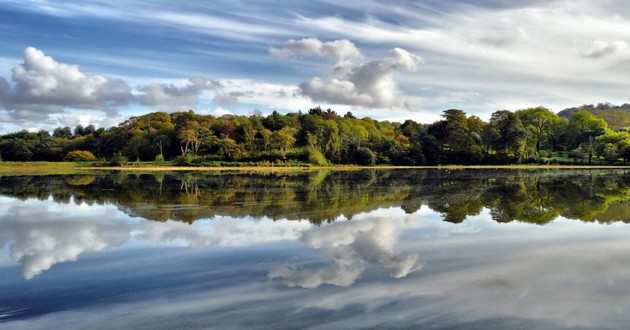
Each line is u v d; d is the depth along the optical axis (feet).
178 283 39.58
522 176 196.75
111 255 50.01
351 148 366.43
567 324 30.42
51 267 45.37
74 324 30.86
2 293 37.35
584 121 437.99
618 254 49.24
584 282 39.29
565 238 57.77
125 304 34.50
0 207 90.63
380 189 127.85
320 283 39.01
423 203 93.97
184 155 327.88
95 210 85.10
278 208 86.02
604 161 355.97
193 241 56.49
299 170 272.10
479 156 350.23
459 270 42.86
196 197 105.40
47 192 120.26
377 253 49.75
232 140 335.06
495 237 58.34
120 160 308.60
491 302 34.37
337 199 101.24
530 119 435.53
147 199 101.91
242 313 32.22
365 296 35.58
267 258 47.88
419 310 32.63
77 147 404.16
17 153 381.40
